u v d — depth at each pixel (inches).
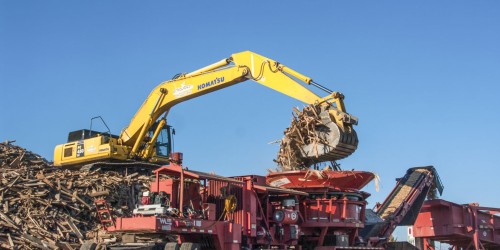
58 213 805.9
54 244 702.5
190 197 665.0
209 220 612.4
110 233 746.8
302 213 760.3
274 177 773.9
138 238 629.9
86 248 594.6
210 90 1009.5
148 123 1127.6
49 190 845.8
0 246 685.9
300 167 781.9
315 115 766.5
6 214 764.0
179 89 1071.6
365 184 786.8
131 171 1138.0
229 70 949.8
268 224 703.1
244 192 671.8
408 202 933.8
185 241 640.4
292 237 716.0
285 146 784.3
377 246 848.9
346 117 746.2
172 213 586.9
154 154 1180.5
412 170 1017.5
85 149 1164.5
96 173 1010.7
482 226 1033.5
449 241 1067.9
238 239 631.2
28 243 706.8
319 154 754.2
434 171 1008.9
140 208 589.3
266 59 877.8
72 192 865.5
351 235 789.9
